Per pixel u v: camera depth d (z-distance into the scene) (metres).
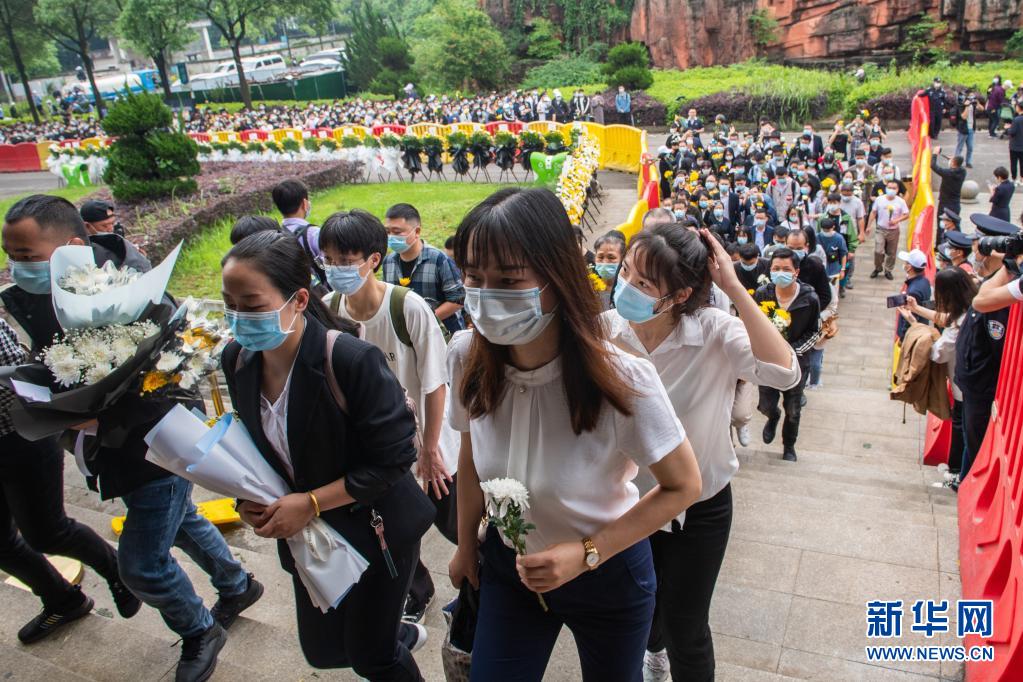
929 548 4.04
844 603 3.60
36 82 68.94
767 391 6.50
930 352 5.49
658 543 2.63
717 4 34.84
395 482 2.30
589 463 1.81
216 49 79.50
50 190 25.30
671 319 2.60
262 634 3.31
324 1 42.22
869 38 32.69
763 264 7.25
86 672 3.09
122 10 40.25
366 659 2.48
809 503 4.65
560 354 1.75
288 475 2.31
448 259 4.79
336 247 3.25
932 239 12.93
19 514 3.04
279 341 2.15
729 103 28.03
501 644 2.02
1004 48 30.47
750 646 3.34
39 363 2.75
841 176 16.33
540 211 1.64
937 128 23.88
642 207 12.29
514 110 30.03
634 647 2.01
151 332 2.53
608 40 39.03
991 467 3.85
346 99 46.31
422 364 3.37
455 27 39.91
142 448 2.70
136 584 2.78
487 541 2.06
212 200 14.99
